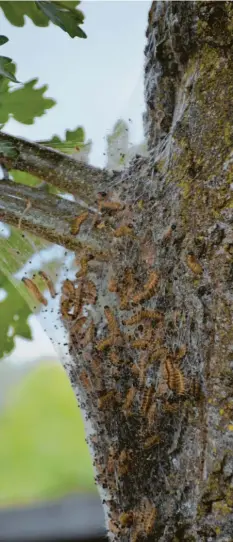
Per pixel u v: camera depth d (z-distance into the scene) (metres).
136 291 1.46
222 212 1.38
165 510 1.39
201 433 1.37
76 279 1.53
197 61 1.43
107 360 1.47
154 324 1.43
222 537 1.33
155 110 1.50
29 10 1.60
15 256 1.64
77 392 1.52
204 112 1.42
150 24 1.50
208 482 1.35
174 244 1.42
